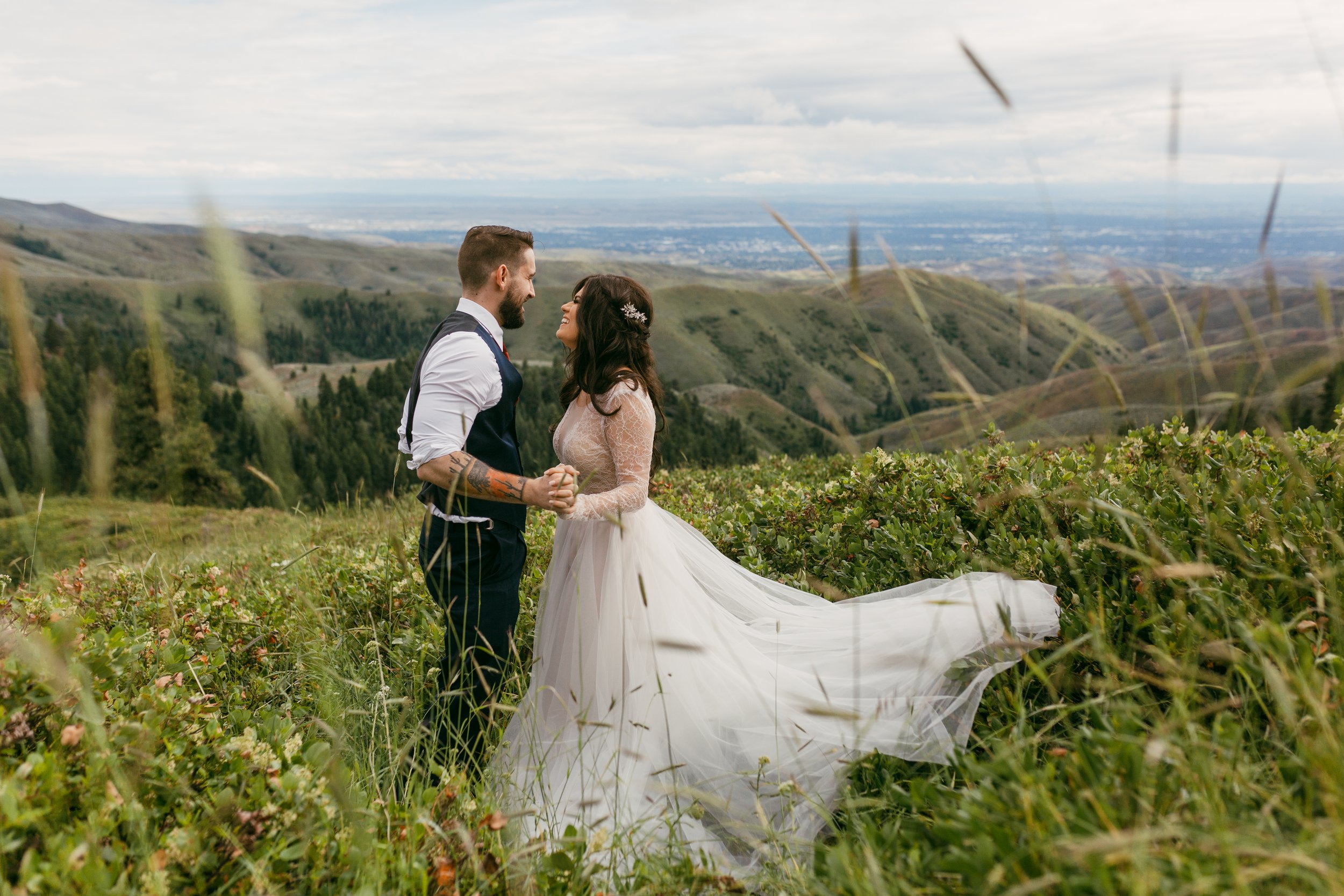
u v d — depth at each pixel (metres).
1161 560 2.96
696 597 3.88
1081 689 2.83
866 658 3.59
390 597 4.69
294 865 2.07
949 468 4.91
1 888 1.72
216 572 4.80
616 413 3.75
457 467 3.56
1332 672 2.21
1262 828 1.77
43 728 2.34
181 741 2.42
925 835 2.12
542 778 3.32
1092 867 1.61
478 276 3.91
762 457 11.11
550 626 3.93
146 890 1.83
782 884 2.37
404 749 2.61
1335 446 3.79
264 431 1.72
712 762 3.34
